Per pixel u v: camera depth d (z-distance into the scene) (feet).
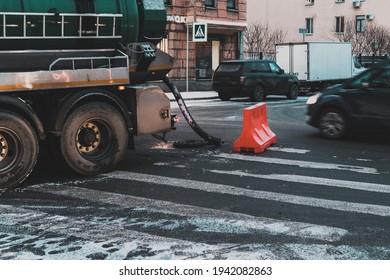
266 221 18.26
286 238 16.52
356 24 178.81
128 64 27.20
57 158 25.31
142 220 18.39
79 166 25.18
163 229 17.39
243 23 105.60
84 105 25.14
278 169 27.17
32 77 23.59
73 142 24.94
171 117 30.22
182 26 95.35
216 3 100.83
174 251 15.43
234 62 75.41
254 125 33.04
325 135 38.06
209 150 33.12
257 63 76.48
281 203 20.62
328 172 26.45
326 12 185.78
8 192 22.49
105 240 16.37
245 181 24.45
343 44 99.35
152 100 27.96
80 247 15.76
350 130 37.01
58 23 24.94
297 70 93.71
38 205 20.39
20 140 23.16
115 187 23.35
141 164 28.60
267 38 165.78
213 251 15.43
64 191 22.63
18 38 23.80
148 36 29.32
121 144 26.50
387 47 162.40
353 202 20.77
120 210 19.65
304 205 20.34
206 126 45.52
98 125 25.94
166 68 30.35
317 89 96.84
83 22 25.75
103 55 27.07
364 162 29.14
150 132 27.96
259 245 15.90
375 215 19.02
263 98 77.46
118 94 27.43
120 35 27.48
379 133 35.94
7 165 23.02
